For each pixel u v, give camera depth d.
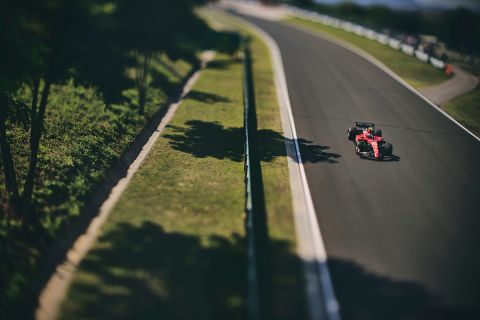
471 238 12.45
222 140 19.53
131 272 10.87
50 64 14.24
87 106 21.84
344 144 19.03
